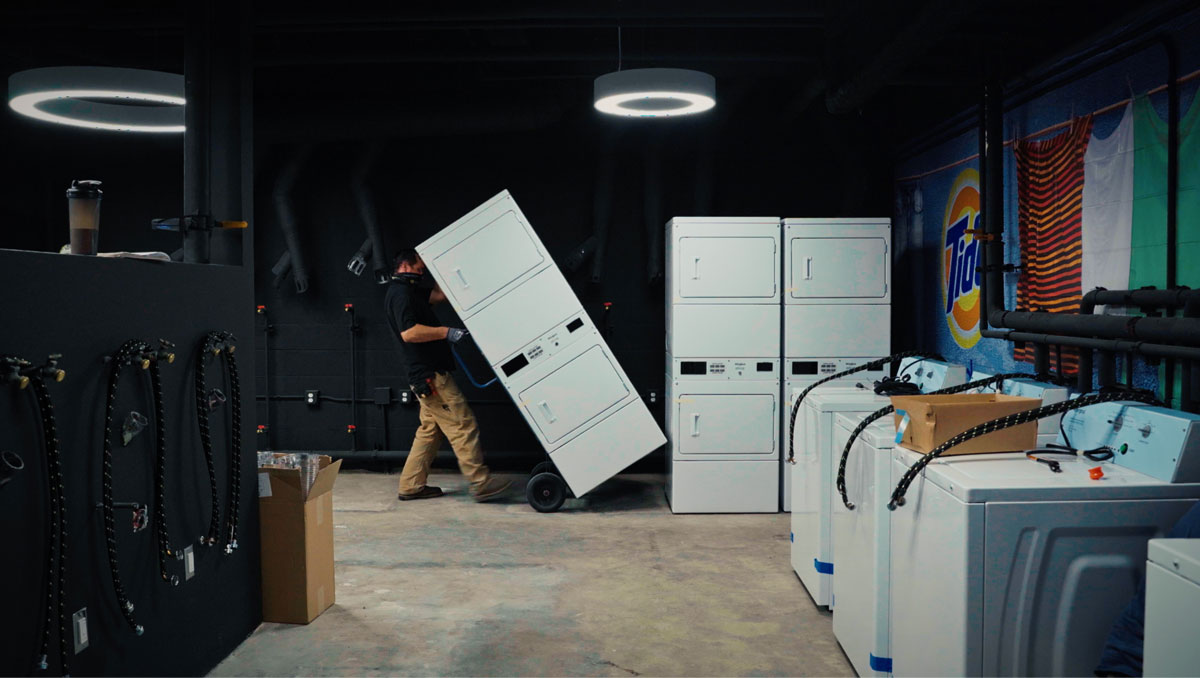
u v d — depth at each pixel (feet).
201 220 10.83
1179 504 7.25
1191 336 8.77
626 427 17.34
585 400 17.28
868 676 9.62
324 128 18.86
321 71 19.93
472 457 18.10
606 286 21.33
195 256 10.86
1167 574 5.41
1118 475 7.63
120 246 21.16
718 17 14.98
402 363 21.40
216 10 11.21
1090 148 11.84
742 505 17.70
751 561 14.43
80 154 21.02
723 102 19.58
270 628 11.58
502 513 17.56
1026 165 13.58
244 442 11.27
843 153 19.94
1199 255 9.63
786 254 17.61
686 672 10.23
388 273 20.34
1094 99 11.73
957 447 8.51
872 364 14.42
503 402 21.40
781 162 20.97
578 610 12.20
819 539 12.10
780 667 10.36
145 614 8.95
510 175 21.15
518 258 17.26
